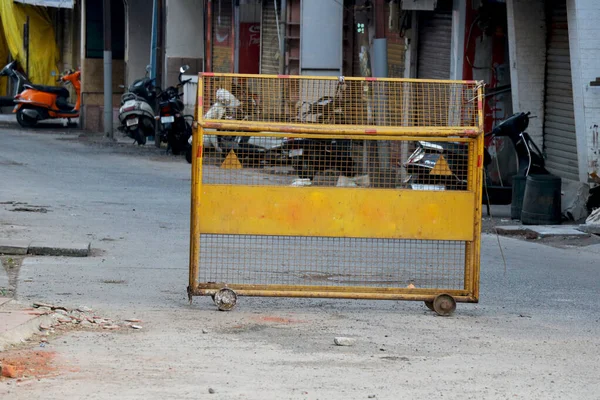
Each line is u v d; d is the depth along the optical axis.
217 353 9.12
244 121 11.16
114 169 28.64
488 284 13.88
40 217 18.89
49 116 42.62
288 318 11.02
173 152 33.47
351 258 15.20
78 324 10.20
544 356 9.39
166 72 39.72
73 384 7.84
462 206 11.48
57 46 51.16
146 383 7.95
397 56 29.91
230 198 11.28
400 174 11.79
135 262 14.74
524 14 22.94
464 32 25.33
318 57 33.31
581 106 20.55
